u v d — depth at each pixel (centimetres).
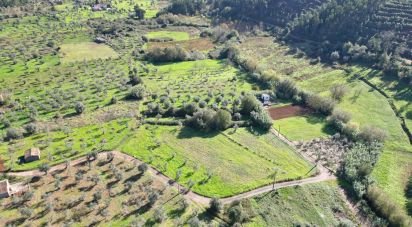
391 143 12288
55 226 8244
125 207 8819
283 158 11038
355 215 9338
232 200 9331
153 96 13888
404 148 12069
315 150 11531
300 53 19312
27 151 10288
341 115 12912
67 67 16325
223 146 11388
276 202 9438
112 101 13400
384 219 9231
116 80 15238
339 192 9919
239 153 11119
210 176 10056
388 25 18988
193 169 10300
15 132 11100
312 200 9600
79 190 9238
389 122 13400
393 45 18062
